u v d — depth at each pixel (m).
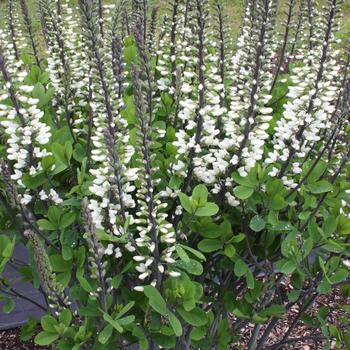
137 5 1.06
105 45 0.89
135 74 0.64
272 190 0.76
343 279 0.79
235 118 0.78
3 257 0.74
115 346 0.78
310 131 0.77
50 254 0.82
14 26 1.11
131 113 0.83
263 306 0.84
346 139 0.89
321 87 0.76
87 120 0.93
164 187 0.82
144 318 0.77
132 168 0.74
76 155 0.85
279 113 0.96
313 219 0.80
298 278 0.82
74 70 0.94
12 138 0.74
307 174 0.78
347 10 2.12
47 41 1.05
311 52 0.84
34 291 1.28
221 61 0.87
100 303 0.72
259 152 0.76
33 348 1.28
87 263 0.81
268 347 1.04
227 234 0.77
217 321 0.97
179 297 0.71
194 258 0.83
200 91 0.74
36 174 0.75
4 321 1.30
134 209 0.81
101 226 0.72
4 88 0.72
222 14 0.85
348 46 0.91
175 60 0.93
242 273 0.77
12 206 0.79
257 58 0.73
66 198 0.84
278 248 0.87
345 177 0.88
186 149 0.76
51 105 0.97
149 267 0.74
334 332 0.90
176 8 0.95
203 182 0.84
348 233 0.80
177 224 0.79
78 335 0.69
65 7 1.03
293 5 1.03
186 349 0.93
